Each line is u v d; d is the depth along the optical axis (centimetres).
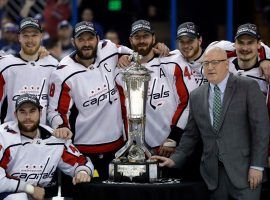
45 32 1323
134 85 774
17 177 791
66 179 840
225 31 1205
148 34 827
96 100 825
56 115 820
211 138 773
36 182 797
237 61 837
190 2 1202
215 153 770
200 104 779
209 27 1208
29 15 1373
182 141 800
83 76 825
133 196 737
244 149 767
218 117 769
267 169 802
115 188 741
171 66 834
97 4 1276
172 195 741
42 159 794
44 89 838
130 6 1277
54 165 798
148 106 838
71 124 832
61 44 1268
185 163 813
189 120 796
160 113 838
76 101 827
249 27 814
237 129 767
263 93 809
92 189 748
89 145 831
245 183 764
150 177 762
